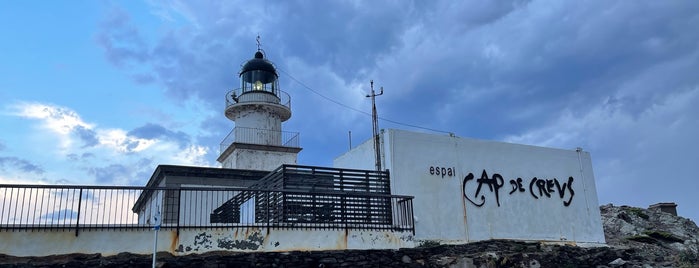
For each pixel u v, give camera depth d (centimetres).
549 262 1895
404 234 1733
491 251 1848
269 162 2883
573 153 2366
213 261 1396
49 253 1273
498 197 2069
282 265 1473
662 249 2386
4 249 1238
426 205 1875
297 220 1589
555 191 2242
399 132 1911
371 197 1728
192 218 1977
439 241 1847
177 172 2239
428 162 1938
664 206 3114
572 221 2248
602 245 2262
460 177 1994
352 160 2070
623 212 2852
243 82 3109
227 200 2083
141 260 1338
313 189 1688
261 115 3014
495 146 2131
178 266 1359
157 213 1266
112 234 1338
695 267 2105
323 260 1528
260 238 1486
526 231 2097
